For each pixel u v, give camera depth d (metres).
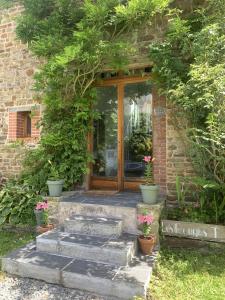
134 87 5.70
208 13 4.69
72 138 5.46
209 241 4.06
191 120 4.43
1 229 5.35
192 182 4.54
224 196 4.14
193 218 4.29
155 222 4.03
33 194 5.39
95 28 4.83
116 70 5.46
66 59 4.43
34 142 6.46
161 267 3.53
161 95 5.18
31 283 3.31
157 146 5.23
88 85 5.38
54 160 5.55
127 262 3.41
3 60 6.87
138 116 5.66
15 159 6.68
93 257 3.55
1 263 3.75
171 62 4.61
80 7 5.20
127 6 4.64
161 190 5.15
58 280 3.26
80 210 4.46
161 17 5.20
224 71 3.80
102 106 5.98
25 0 5.76
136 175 5.66
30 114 6.48
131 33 5.38
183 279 3.25
